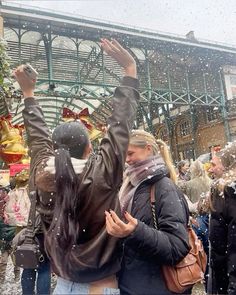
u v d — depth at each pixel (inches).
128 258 77.0
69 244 61.9
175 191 78.6
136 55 797.2
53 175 65.4
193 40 810.2
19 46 640.4
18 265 112.0
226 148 94.1
